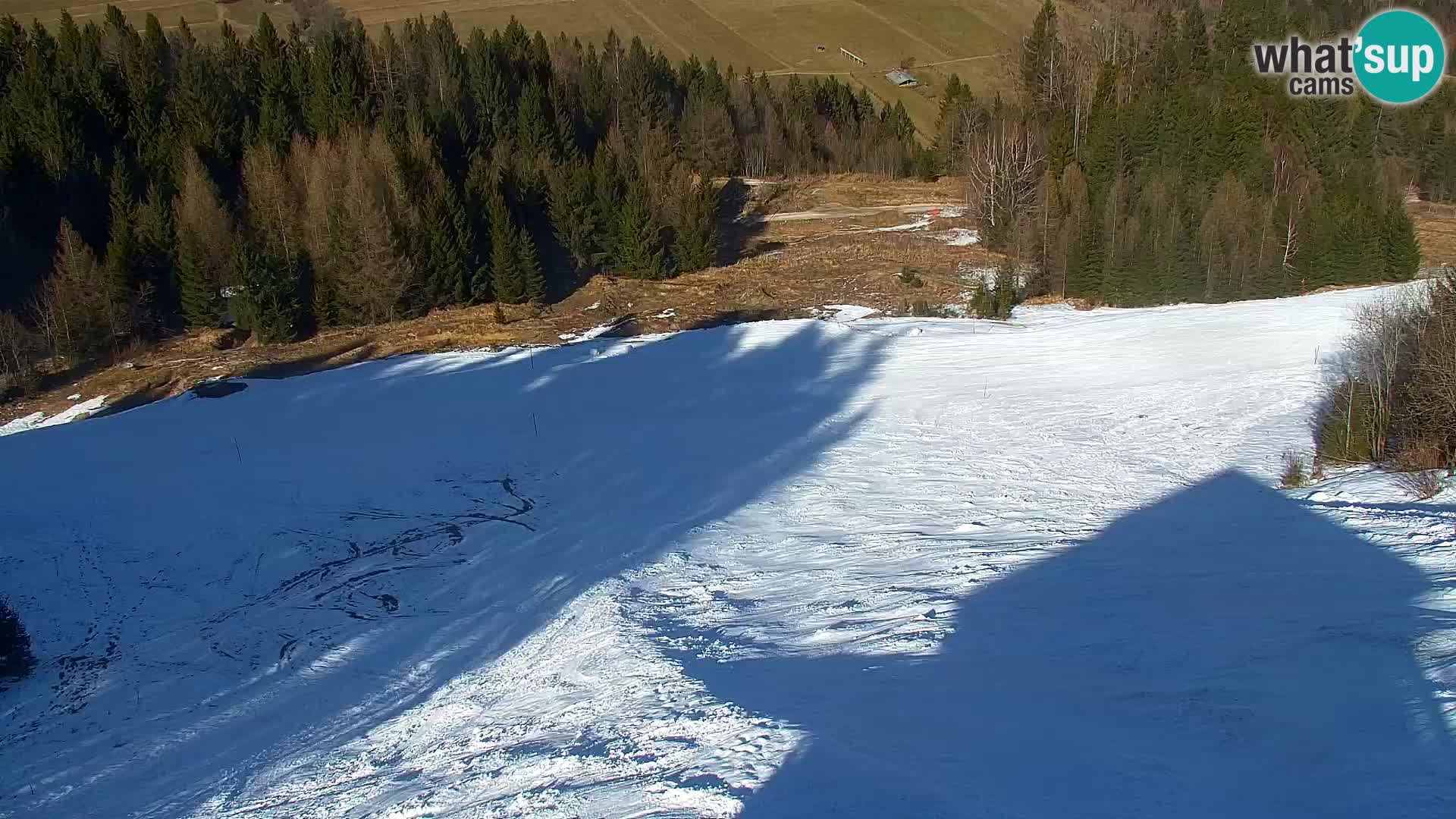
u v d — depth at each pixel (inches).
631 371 1364.4
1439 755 302.2
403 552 810.2
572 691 490.6
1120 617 505.4
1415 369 818.2
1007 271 1763.0
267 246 1721.2
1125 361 1279.5
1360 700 353.4
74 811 466.3
